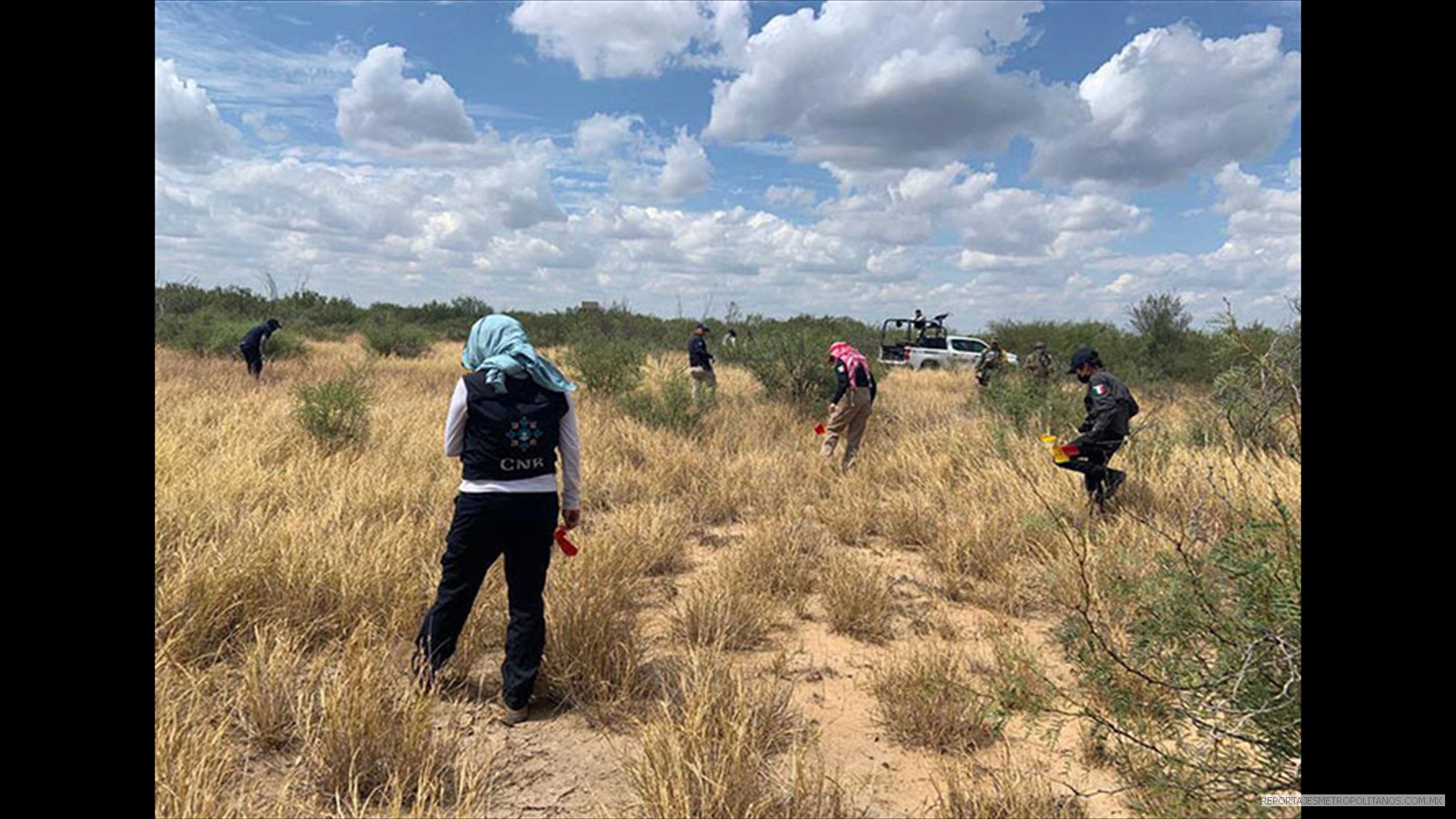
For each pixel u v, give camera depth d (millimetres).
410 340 24234
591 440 9031
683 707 3443
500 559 4781
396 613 4062
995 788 2967
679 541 5992
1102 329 25672
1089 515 5984
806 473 8445
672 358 21188
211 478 5840
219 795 2744
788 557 5496
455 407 3523
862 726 3555
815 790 2922
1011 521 6117
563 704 3666
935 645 4367
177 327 22375
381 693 3223
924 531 6387
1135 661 3025
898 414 12609
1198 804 2441
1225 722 2576
